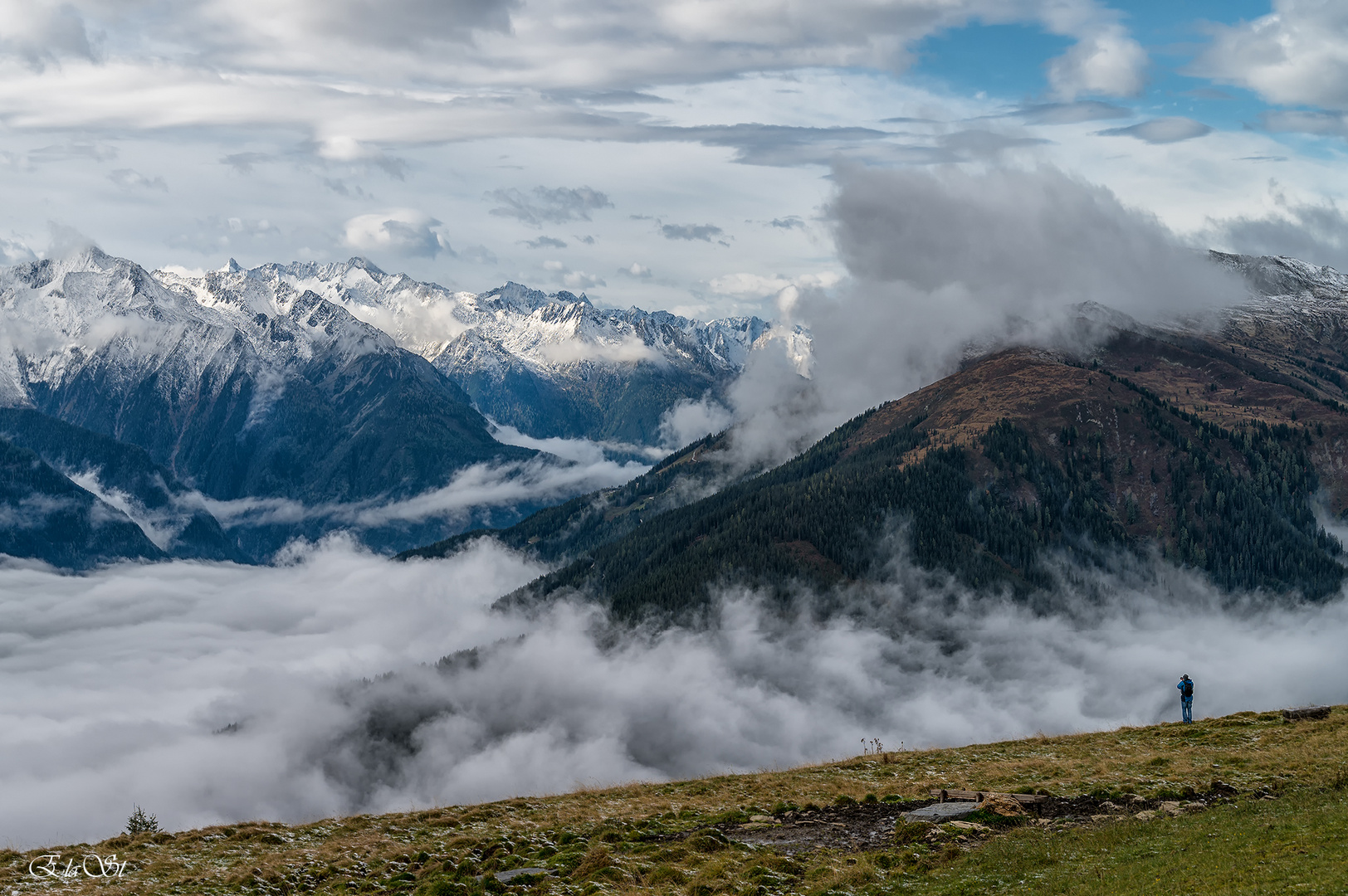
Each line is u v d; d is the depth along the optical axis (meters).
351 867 46.19
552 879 41.50
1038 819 43.81
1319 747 50.88
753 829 47.09
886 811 47.91
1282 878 30.48
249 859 49.00
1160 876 33.03
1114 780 49.03
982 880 35.78
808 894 36.78
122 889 44.03
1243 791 44.69
